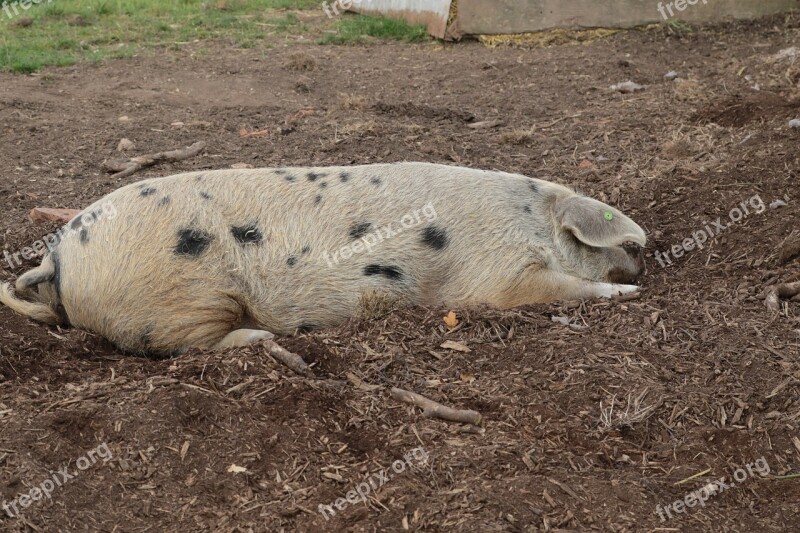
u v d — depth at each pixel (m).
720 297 5.43
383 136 8.97
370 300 5.14
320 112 10.03
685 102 9.66
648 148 8.29
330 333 4.99
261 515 3.70
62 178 8.02
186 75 11.78
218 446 4.05
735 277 5.71
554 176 7.75
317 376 4.68
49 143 8.91
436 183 5.43
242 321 5.22
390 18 14.80
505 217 5.40
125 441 4.01
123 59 12.57
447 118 9.79
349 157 8.38
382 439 4.17
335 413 4.35
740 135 8.17
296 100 10.69
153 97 10.66
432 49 13.30
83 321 5.14
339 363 4.75
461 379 4.65
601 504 3.75
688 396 4.43
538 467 3.96
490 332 5.02
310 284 5.14
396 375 4.66
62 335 5.05
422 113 9.91
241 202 5.18
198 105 10.38
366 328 5.03
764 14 13.07
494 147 8.66
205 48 13.32
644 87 10.56
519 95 10.64
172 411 4.17
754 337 4.90
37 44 13.11
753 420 4.29
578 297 5.41
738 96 9.40
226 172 5.36
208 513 3.72
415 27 14.09
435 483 3.85
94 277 5.02
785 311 5.23
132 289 4.98
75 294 5.07
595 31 13.23
